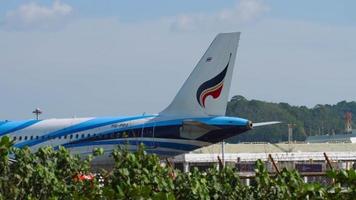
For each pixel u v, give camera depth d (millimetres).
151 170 30484
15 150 30484
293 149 165750
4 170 29312
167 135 73000
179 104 74500
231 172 31562
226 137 71688
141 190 25453
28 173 29875
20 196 29891
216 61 73938
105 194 26016
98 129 76688
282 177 30250
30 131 80938
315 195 27562
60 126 79438
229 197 30406
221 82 73688
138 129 74188
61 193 30047
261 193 30672
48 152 31641
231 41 73750
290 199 28812
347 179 26406
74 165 31875
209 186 30047
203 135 71938
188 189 29609
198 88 74188
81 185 30734
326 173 27422
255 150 161500
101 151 33281
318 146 170750
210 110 73688
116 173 30203
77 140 77625
